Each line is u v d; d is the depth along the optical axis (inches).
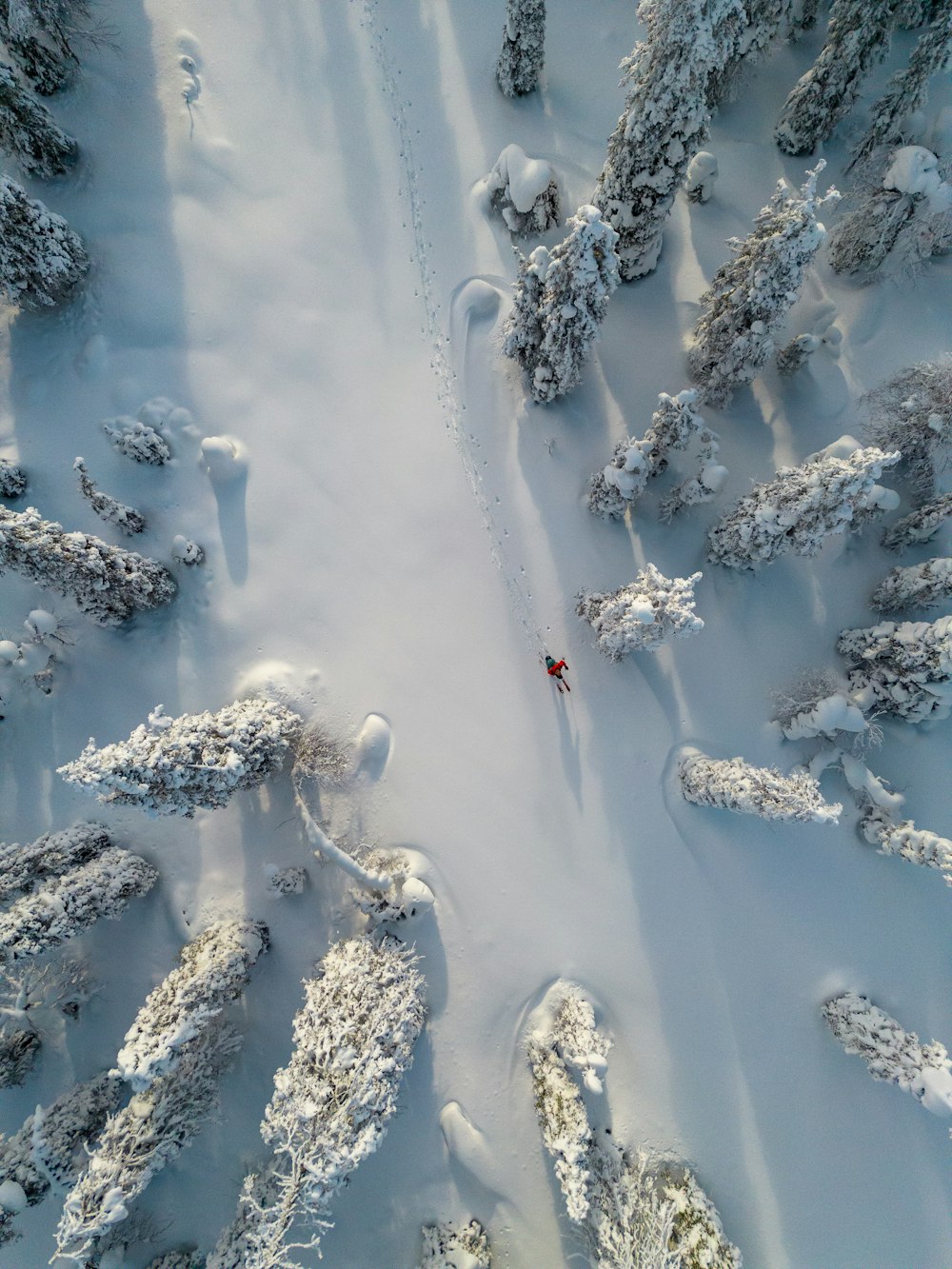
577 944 846.5
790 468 721.0
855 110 987.9
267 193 965.2
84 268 912.3
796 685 870.4
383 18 1007.0
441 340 944.3
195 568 892.0
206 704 876.6
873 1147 824.9
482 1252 781.3
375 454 923.4
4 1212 712.4
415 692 882.8
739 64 946.7
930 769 872.3
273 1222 586.2
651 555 903.7
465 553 906.1
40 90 948.0
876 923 855.1
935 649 732.7
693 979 845.2
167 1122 712.4
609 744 875.4
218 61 986.7
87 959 836.6
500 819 864.9
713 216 982.4
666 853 859.4
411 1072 821.9
